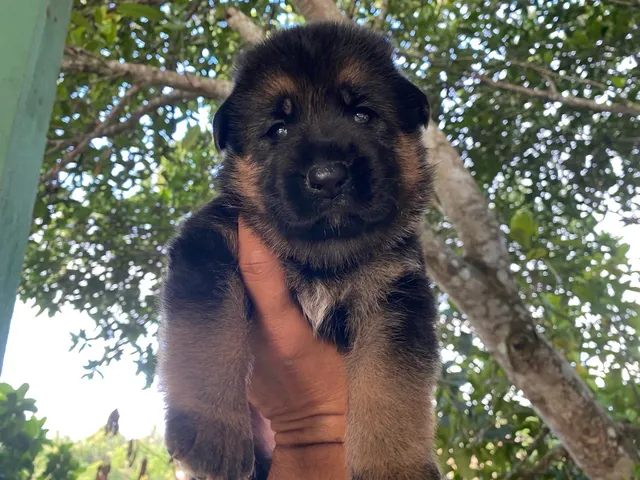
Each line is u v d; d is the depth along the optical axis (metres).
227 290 0.25
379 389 0.24
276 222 0.26
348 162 0.24
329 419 0.27
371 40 0.29
